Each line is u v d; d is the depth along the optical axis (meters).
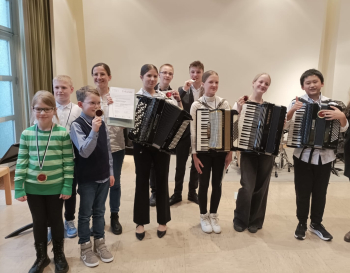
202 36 5.26
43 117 1.76
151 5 5.20
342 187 3.60
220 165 2.38
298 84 5.38
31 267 1.93
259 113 2.20
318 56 5.29
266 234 2.44
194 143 2.34
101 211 2.05
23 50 4.22
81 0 5.38
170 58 5.33
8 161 2.31
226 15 5.19
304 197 2.31
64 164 1.86
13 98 4.26
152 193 3.06
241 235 2.42
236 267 1.99
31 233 2.42
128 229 2.51
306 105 2.20
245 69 5.34
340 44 5.04
